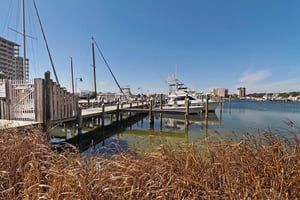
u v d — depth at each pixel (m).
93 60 24.38
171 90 23.34
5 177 1.80
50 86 5.86
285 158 1.77
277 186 1.58
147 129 11.62
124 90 38.16
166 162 2.00
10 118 5.81
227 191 1.57
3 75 8.55
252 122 14.34
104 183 1.63
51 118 6.01
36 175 1.70
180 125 12.97
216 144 2.22
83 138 8.29
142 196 1.55
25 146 2.43
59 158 2.14
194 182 1.66
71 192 1.40
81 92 34.28
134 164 1.94
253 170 1.76
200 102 17.05
